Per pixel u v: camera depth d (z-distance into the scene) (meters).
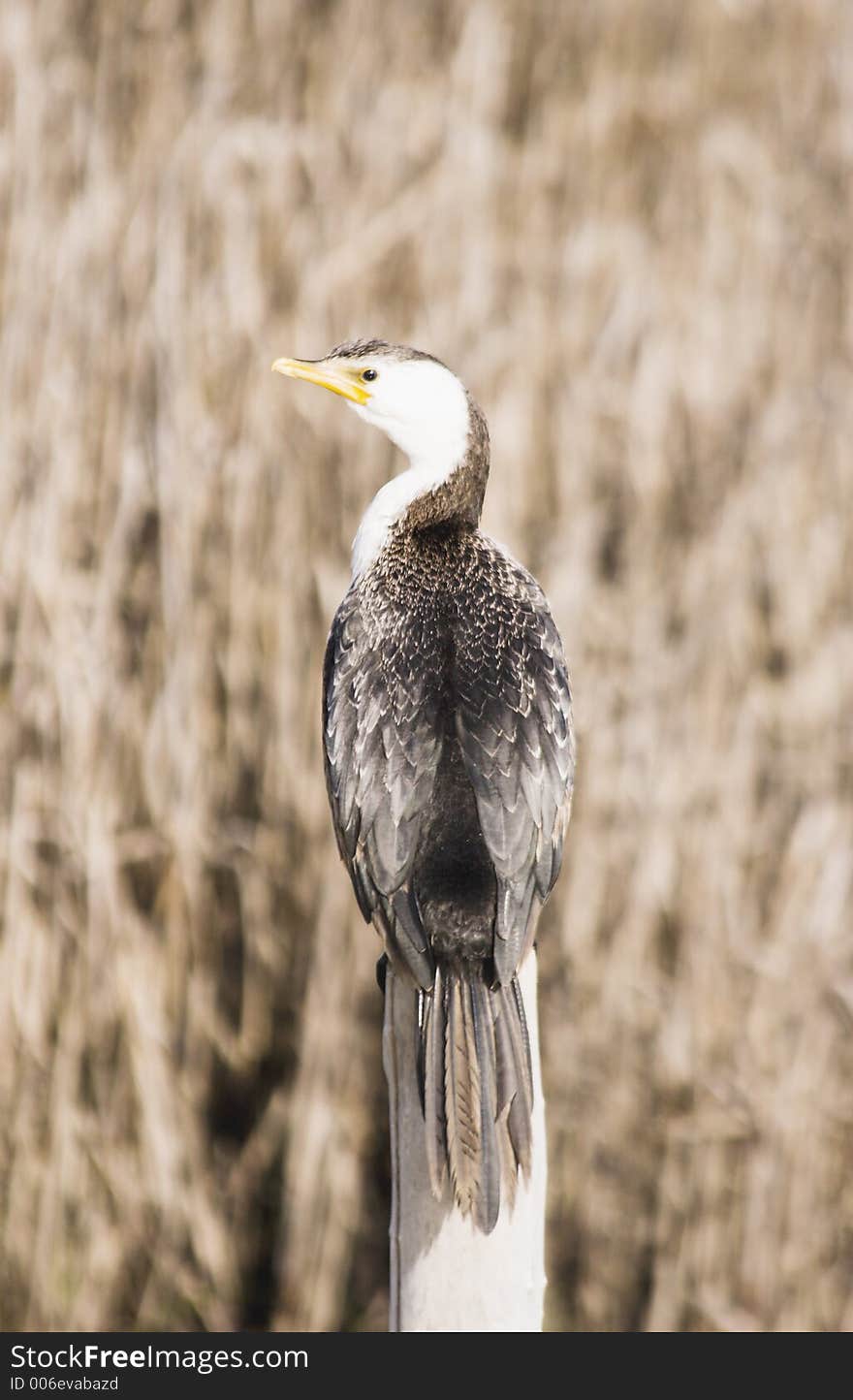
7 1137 10.64
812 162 12.52
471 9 12.50
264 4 11.98
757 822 10.69
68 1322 10.53
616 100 12.73
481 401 10.81
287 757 10.74
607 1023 10.59
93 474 10.91
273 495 10.84
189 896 10.76
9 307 10.95
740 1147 10.62
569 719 6.40
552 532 10.89
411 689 6.05
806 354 11.50
